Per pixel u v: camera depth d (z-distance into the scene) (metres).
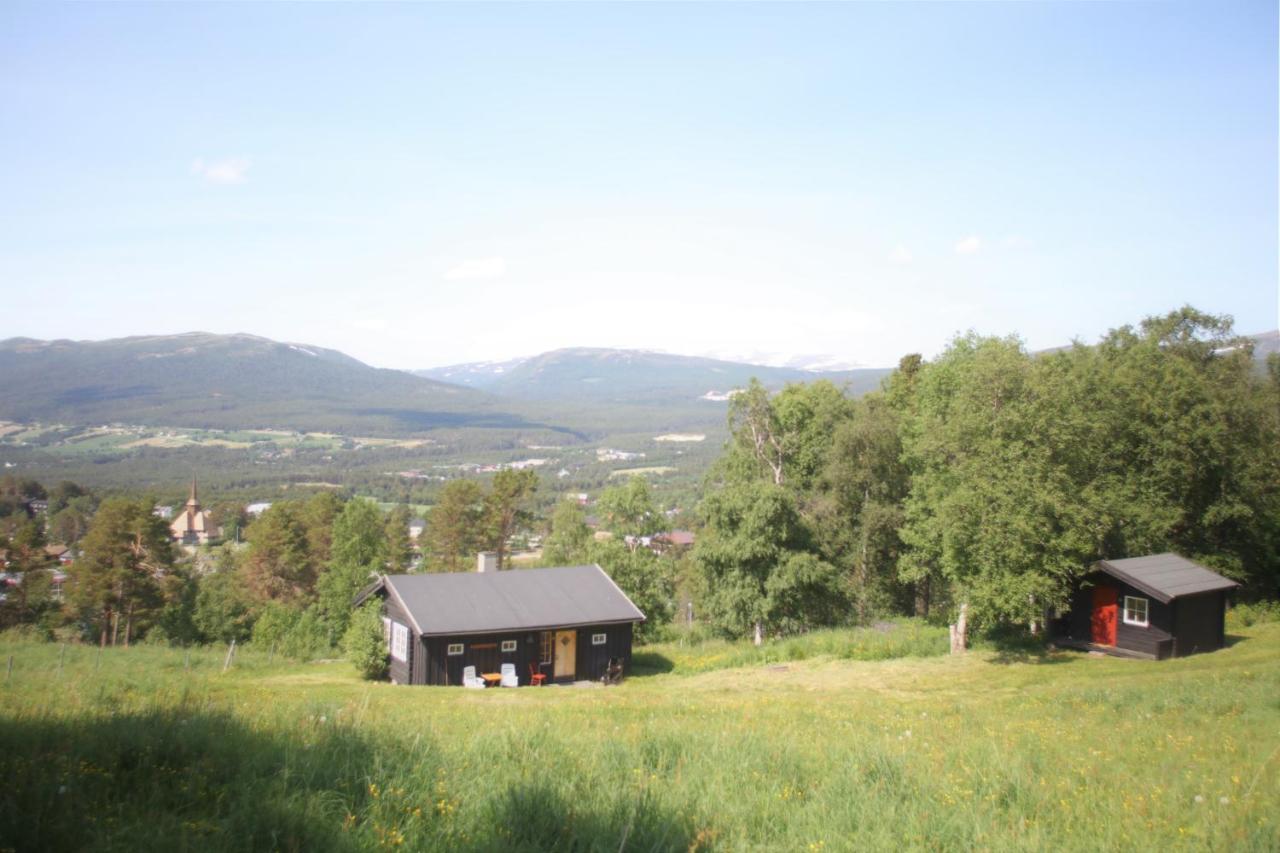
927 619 46.66
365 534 64.62
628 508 63.72
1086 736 14.19
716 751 10.27
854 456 50.41
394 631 36.16
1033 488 31.06
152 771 8.19
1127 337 48.50
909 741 12.40
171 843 6.10
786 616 44.19
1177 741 13.30
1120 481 41.03
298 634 52.31
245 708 12.95
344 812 7.28
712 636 48.78
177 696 14.89
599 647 36.53
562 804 7.49
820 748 11.33
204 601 65.75
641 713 17.83
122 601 65.69
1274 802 8.45
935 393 46.69
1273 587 44.56
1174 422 40.00
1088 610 33.97
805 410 57.25
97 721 10.16
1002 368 32.97
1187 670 27.44
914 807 8.09
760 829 7.55
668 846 6.80
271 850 6.31
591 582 38.69
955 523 32.19
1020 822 7.54
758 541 44.03
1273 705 17.58
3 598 69.56
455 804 7.61
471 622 33.84
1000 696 24.28
